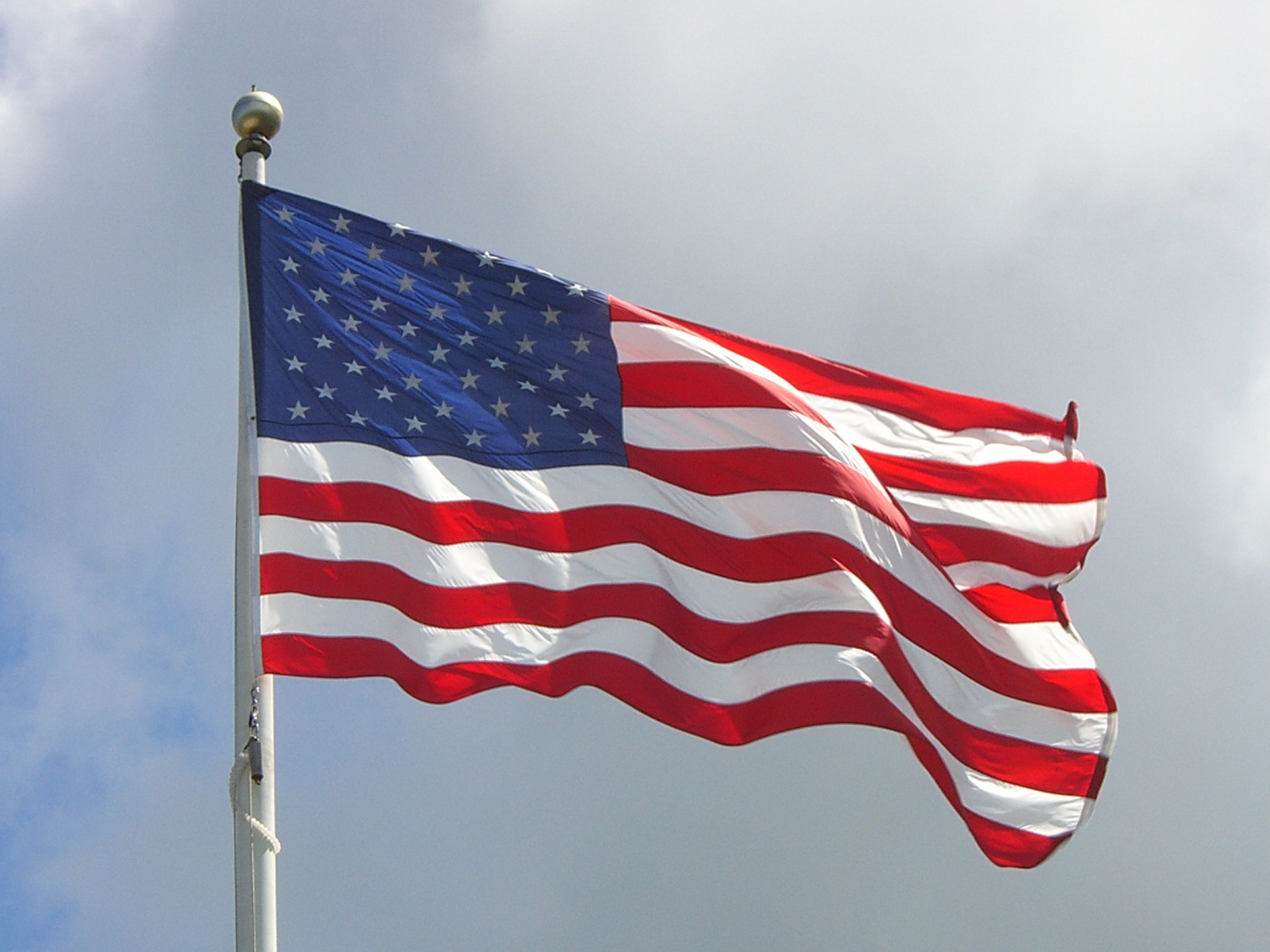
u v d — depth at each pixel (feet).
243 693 46.52
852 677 50.93
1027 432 59.67
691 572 52.03
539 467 52.31
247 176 55.11
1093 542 59.41
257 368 51.67
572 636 49.88
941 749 54.08
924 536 57.98
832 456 54.34
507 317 54.29
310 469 50.16
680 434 53.78
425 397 52.42
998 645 56.75
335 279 53.52
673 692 50.14
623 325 55.06
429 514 50.34
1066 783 55.26
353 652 47.44
